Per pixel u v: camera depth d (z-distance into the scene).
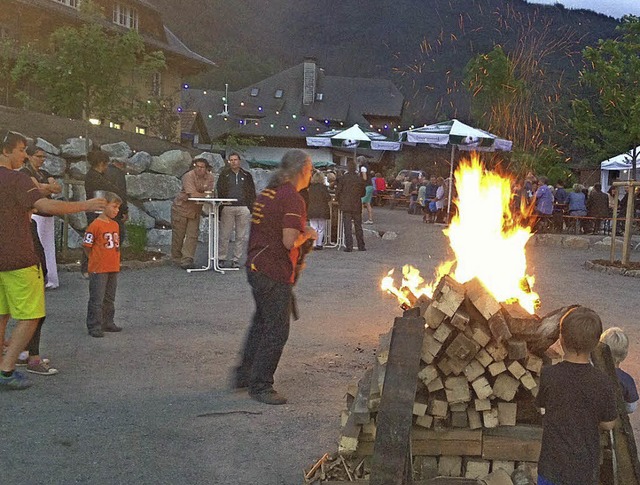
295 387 5.56
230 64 87.75
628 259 13.41
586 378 2.88
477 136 19.52
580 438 2.83
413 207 28.16
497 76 22.39
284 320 5.18
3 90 20.22
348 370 6.07
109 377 5.67
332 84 57.50
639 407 5.34
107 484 3.78
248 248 5.26
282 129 42.59
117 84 17.22
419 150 46.25
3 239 5.02
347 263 13.02
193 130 39.06
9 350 5.21
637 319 8.67
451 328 3.68
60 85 16.56
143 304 8.63
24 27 24.61
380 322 8.02
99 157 9.68
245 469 4.04
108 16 28.12
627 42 18.92
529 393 3.83
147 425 4.64
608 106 19.22
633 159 19.75
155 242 14.57
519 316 3.93
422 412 3.66
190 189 11.48
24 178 5.02
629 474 3.28
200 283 10.26
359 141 22.45
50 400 5.06
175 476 3.91
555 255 15.91
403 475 3.06
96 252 6.88
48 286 9.28
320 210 14.87
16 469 3.90
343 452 3.72
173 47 32.03
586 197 23.20
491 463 3.75
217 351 6.54
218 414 4.89
